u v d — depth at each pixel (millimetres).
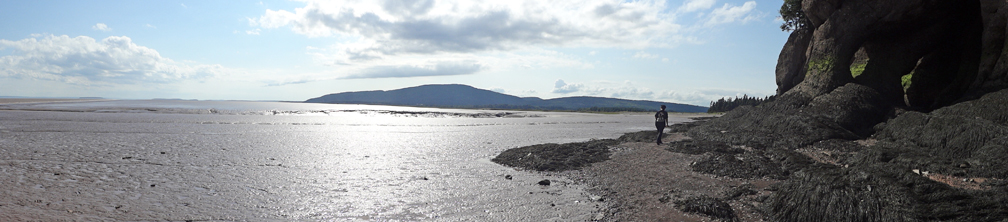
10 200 7266
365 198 8016
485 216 6852
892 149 11047
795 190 6445
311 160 12961
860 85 20094
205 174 10203
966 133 10812
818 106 19641
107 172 10133
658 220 6535
